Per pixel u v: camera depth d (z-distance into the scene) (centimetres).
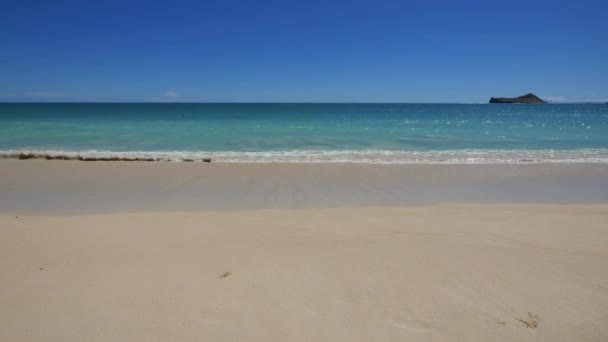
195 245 421
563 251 400
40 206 676
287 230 491
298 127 2511
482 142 1692
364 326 246
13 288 303
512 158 1227
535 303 277
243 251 392
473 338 233
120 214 603
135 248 411
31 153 1188
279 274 326
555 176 955
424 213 610
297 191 795
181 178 915
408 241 430
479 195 769
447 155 1291
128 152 1322
